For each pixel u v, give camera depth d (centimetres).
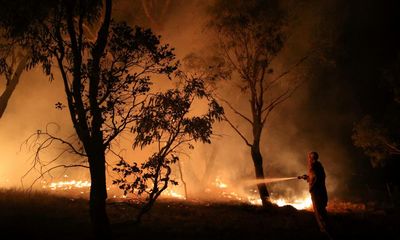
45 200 1185
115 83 871
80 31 849
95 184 804
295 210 1484
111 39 873
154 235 899
